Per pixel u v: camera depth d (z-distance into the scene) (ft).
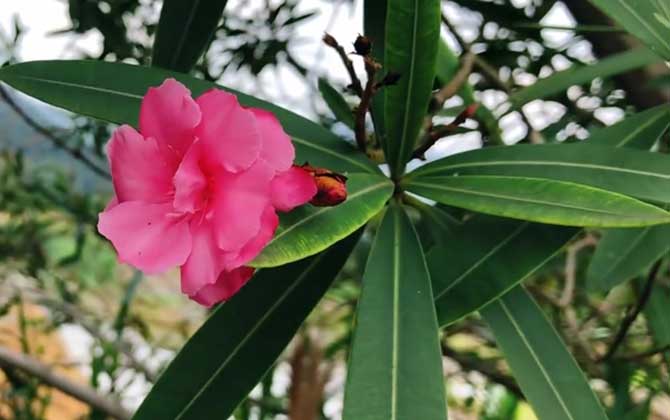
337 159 0.85
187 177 0.67
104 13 1.55
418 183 0.83
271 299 0.86
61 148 1.85
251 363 0.85
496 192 0.78
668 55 0.86
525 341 0.88
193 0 0.96
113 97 0.85
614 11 0.87
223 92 0.68
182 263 0.68
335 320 2.08
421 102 0.83
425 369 0.76
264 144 0.69
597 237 1.52
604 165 0.83
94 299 2.50
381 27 0.95
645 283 1.29
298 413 1.03
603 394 1.48
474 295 0.84
